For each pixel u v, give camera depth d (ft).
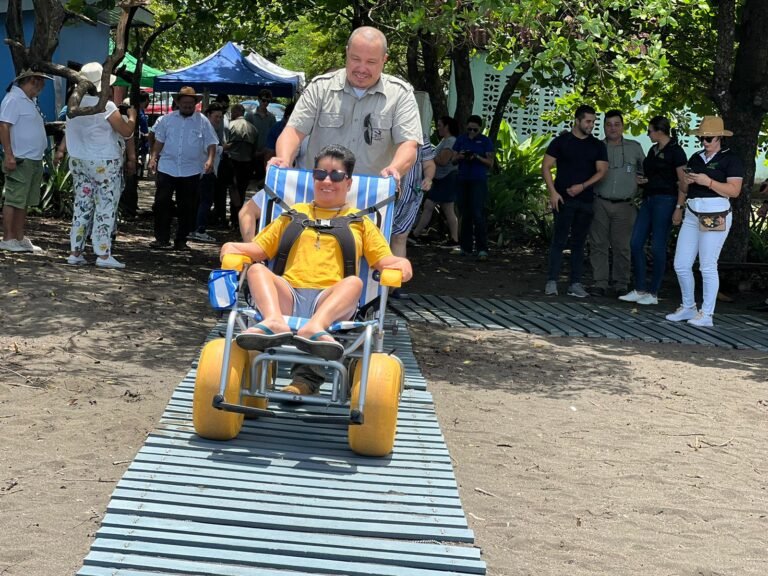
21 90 36.32
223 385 17.35
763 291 44.93
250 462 17.17
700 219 35.37
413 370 25.43
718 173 34.73
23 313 27.96
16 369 22.61
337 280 18.97
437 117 60.44
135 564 13.10
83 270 35.35
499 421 22.11
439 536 14.57
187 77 69.41
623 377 27.22
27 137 36.58
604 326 34.47
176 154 42.96
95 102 36.11
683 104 51.75
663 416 23.61
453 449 19.95
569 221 40.29
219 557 13.47
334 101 23.95
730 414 24.17
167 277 36.22
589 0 27.76
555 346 30.86
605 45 26.68
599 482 18.70
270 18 51.44
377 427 17.63
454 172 52.24
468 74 56.34
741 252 44.68
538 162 59.67
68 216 51.03
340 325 17.72
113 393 21.50
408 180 28.17
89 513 15.31
